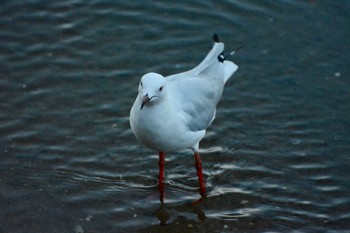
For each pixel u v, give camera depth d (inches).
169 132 478.0
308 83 627.5
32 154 547.5
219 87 542.3
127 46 669.3
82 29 687.7
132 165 547.8
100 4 719.1
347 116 592.1
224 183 533.6
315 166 546.3
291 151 561.0
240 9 714.2
